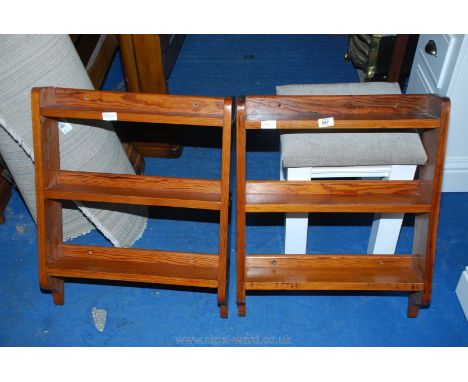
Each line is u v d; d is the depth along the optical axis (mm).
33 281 2305
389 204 1894
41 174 1920
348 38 3887
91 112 1796
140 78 2842
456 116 2410
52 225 2057
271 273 2045
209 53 3908
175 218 2596
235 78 3607
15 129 2057
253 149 2953
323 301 2209
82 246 2113
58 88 1839
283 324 2127
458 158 2578
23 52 1957
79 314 2174
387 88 2148
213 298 2232
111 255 2104
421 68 2605
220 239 1936
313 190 1950
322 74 3635
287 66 3736
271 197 1935
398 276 2025
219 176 2803
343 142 1932
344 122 1746
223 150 1795
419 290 2016
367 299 2217
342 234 2512
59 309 2193
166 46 3258
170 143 2896
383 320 2139
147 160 2918
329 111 1808
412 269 2062
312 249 2436
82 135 2189
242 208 1884
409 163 1931
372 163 1934
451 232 2494
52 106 1850
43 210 1978
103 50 3211
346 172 2020
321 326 2119
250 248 2428
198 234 2516
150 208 2648
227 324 2129
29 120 2057
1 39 1902
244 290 2018
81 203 2203
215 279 2004
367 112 1818
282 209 1893
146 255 2084
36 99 1813
